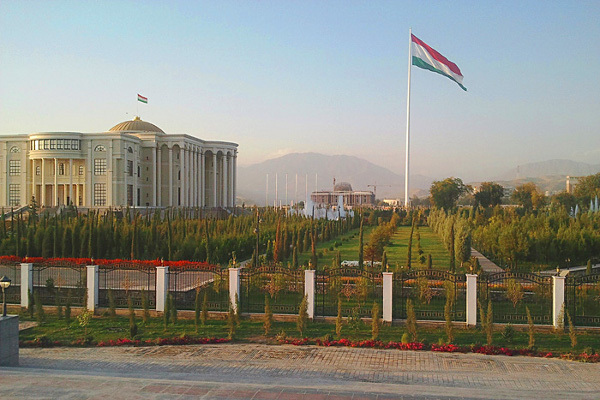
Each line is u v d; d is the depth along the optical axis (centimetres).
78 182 9475
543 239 4050
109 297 2488
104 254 3934
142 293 2370
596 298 2562
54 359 1836
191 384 1439
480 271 3209
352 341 2048
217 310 2498
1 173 9794
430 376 1667
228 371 1706
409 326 2047
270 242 4812
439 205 13050
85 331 2184
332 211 10762
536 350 1928
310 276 2372
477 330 2214
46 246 3862
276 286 2598
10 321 1728
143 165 10612
